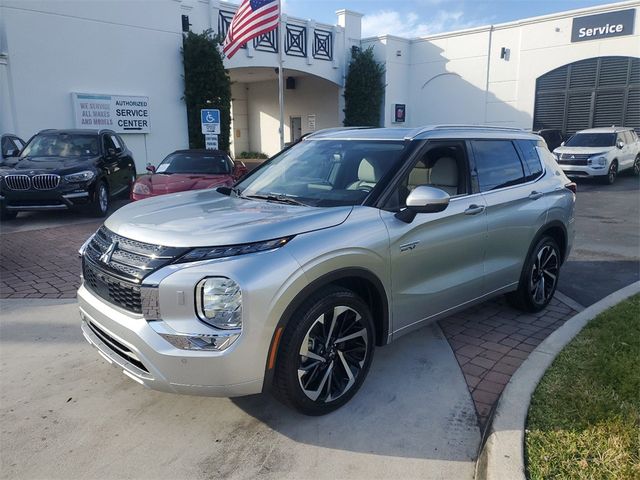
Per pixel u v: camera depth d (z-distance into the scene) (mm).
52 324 5012
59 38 15734
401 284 3738
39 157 11188
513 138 5133
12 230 9688
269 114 32125
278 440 3184
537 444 2934
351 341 3512
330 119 28672
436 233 3951
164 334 2900
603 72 21797
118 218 3631
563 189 5496
